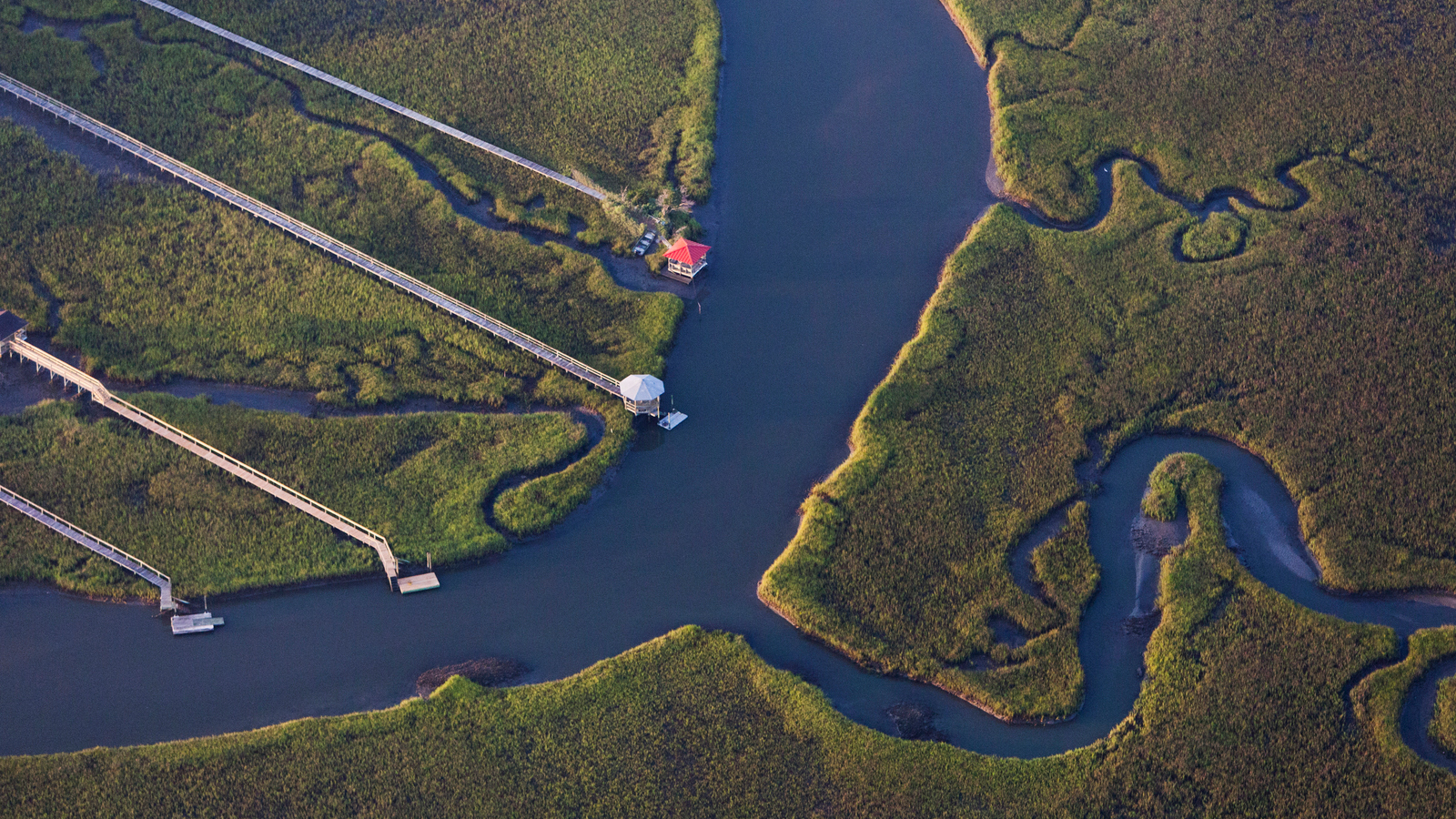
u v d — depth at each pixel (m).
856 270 98.62
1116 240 99.31
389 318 92.25
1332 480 82.06
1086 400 87.38
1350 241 98.75
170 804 64.88
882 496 81.12
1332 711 69.50
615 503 82.00
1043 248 98.50
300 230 97.62
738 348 92.56
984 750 69.12
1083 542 78.56
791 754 67.75
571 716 69.25
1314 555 78.56
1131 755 67.94
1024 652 73.00
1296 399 87.12
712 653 72.31
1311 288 95.06
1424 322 92.06
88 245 95.94
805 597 75.44
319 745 67.44
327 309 92.56
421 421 85.00
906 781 66.75
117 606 74.88
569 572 77.81
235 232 97.75
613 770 66.94
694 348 92.44
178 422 83.94
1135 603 76.12
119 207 98.88
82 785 65.50
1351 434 84.69
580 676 71.19
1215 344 91.12
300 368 88.81
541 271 96.56
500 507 80.25
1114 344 91.25
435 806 65.19
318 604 75.44
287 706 70.31
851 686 72.12
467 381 88.44
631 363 89.81
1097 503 81.81
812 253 100.06
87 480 80.12
